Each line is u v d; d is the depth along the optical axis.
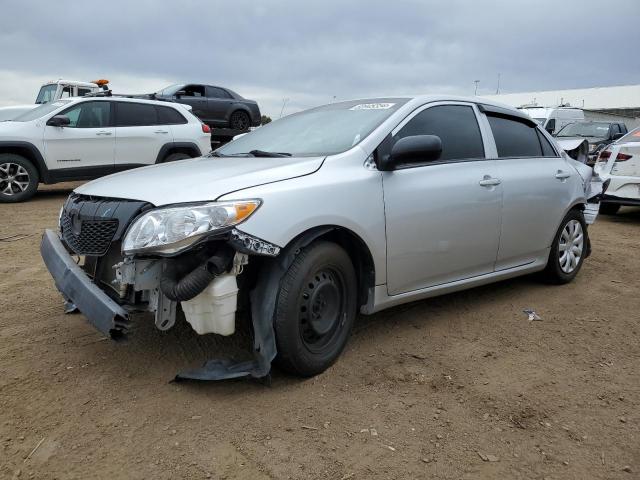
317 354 3.26
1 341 3.72
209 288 2.82
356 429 2.77
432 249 3.82
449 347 3.77
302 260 3.09
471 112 4.43
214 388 3.13
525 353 3.72
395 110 3.89
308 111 4.60
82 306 2.91
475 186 4.09
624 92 46.31
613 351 3.79
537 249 4.84
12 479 2.37
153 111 10.89
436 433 2.76
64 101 10.27
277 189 3.04
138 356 3.50
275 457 2.54
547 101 47.06
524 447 2.67
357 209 3.34
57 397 3.01
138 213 2.96
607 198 9.21
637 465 2.56
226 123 17.12
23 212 8.84
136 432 2.71
